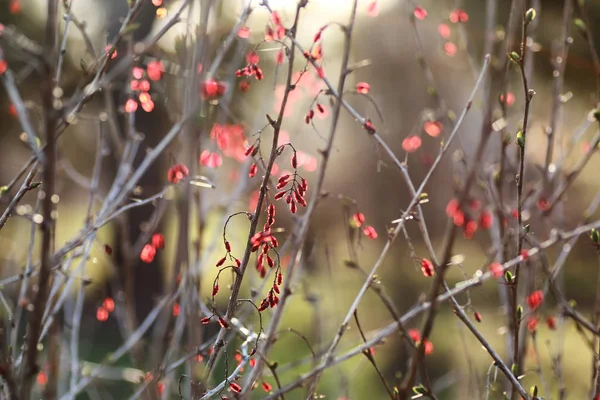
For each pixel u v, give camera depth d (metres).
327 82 2.46
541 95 5.75
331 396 4.80
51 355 2.31
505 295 2.93
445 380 5.25
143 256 2.65
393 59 7.71
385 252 2.40
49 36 1.54
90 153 8.02
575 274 8.60
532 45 3.51
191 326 2.35
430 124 3.37
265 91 3.72
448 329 6.11
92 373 2.99
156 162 6.14
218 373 5.28
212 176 3.19
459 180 3.44
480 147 3.04
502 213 2.91
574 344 5.67
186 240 2.35
